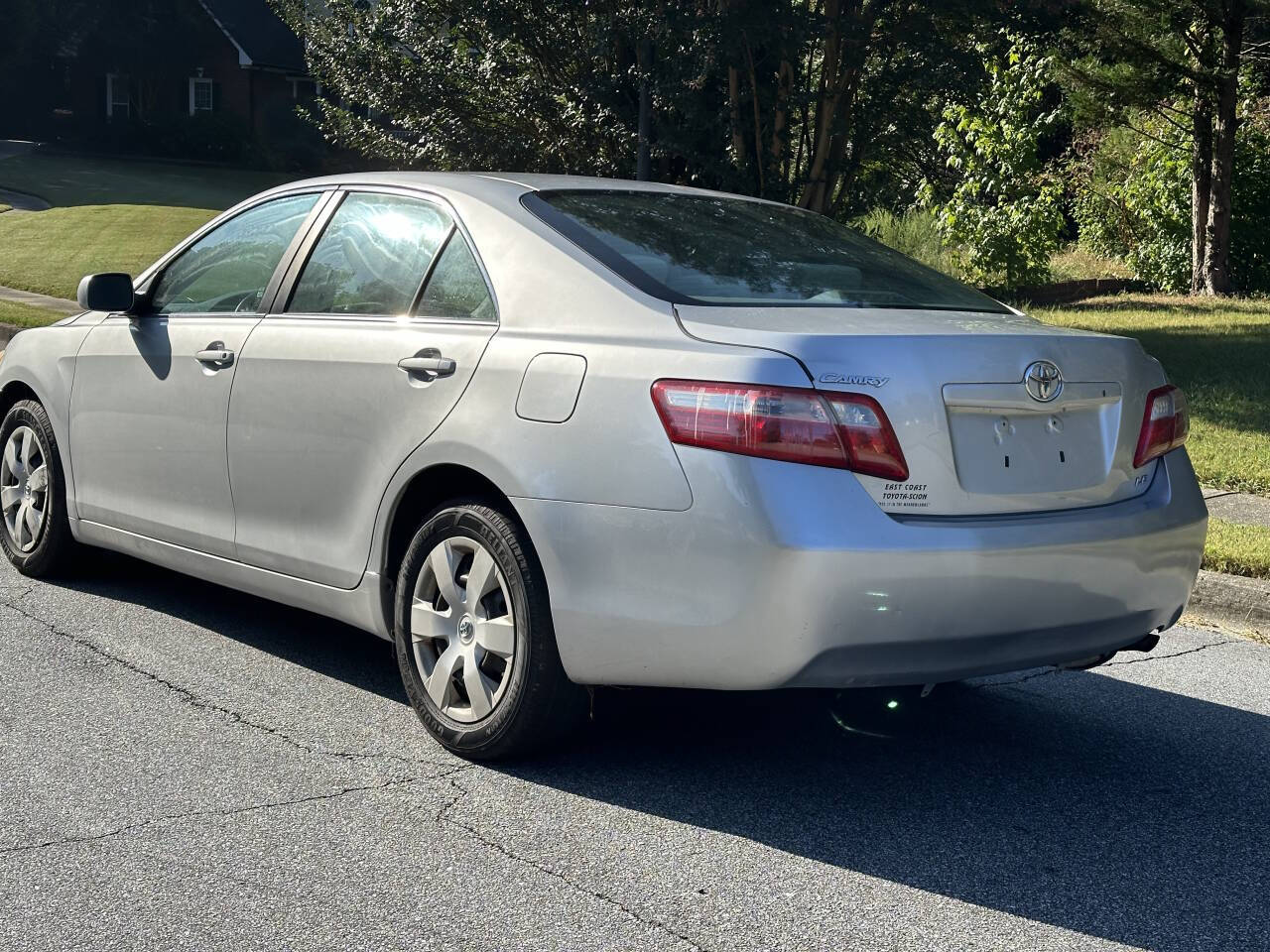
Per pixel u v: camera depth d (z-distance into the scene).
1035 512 3.75
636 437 3.67
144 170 36.62
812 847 3.63
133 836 3.55
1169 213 20.80
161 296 5.45
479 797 3.88
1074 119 19.64
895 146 13.95
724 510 3.50
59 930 3.05
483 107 14.71
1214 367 12.62
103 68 41.88
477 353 4.10
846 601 3.44
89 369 5.60
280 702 4.62
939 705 4.93
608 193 4.68
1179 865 3.61
